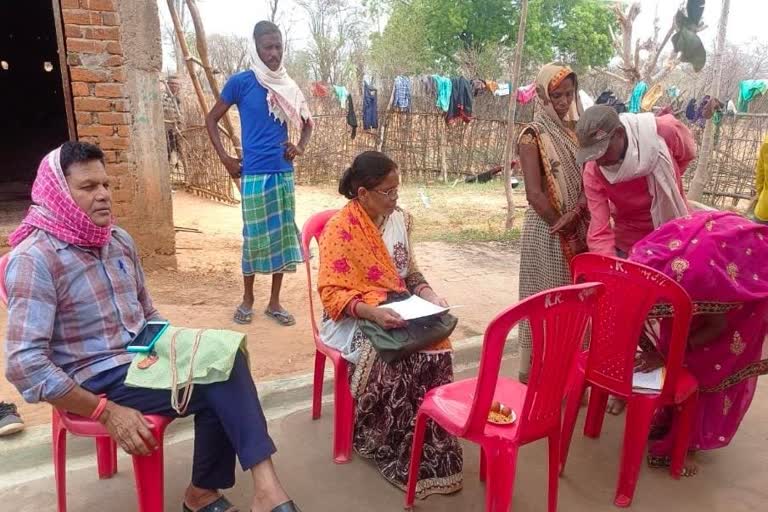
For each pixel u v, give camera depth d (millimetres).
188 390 2131
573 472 2900
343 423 2898
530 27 21844
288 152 4375
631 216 3109
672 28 10406
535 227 3316
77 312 2164
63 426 2303
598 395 3123
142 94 5215
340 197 10836
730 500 2693
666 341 2936
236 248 6809
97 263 2205
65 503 2436
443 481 2643
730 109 10219
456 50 21891
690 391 2646
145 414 2174
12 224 6043
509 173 7957
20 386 1989
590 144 2744
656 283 2404
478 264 6461
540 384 2182
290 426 3268
